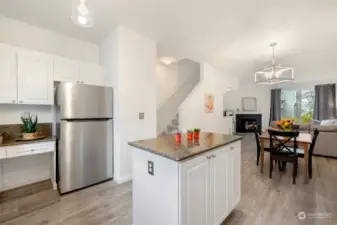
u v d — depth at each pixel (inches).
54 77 107.3
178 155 54.8
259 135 148.6
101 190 105.0
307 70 243.3
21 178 109.5
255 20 123.4
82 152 106.0
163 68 242.7
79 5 68.6
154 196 62.1
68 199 94.5
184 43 151.5
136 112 124.0
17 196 97.2
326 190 103.8
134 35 122.9
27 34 109.1
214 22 123.0
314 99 308.0
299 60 205.6
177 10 105.7
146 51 131.0
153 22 114.6
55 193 100.6
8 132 103.8
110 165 119.3
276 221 76.4
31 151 93.7
